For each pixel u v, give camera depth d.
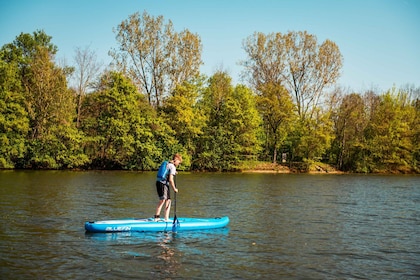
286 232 14.05
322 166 59.91
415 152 61.06
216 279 9.02
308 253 11.38
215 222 14.29
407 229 15.14
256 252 11.30
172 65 56.47
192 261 10.27
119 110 48.69
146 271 9.41
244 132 55.25
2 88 45.03
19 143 44.78
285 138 59.91
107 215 16.38
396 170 60.56
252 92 59.16
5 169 44.22
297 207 20.14
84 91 53.47
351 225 15.70
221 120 55.69
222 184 32.88
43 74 46.22
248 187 30.47
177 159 13.99
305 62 60.50
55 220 14.95
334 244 12.51
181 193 25.42
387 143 59.41
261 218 16.67
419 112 64.50
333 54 59.78
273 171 55.91
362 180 42.56
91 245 11.52
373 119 61.91
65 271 9.27
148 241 12.12
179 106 52.25
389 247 12.30
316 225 15.49
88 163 48.38
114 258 10.34
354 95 61.19
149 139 49.78
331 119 60.47
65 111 46.38
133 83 54.78
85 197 21.56
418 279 9.45
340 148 60.75
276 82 60.62
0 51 50.50
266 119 59.78
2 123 43.88
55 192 23.36
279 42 59.94
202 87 58.38
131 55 56.41
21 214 15.93
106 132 48.44
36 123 46.59
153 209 18.19
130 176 38.28
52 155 45.94
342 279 9.31
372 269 10.10
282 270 9.81
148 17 55.59
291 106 57.38
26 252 10.67
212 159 53.06
